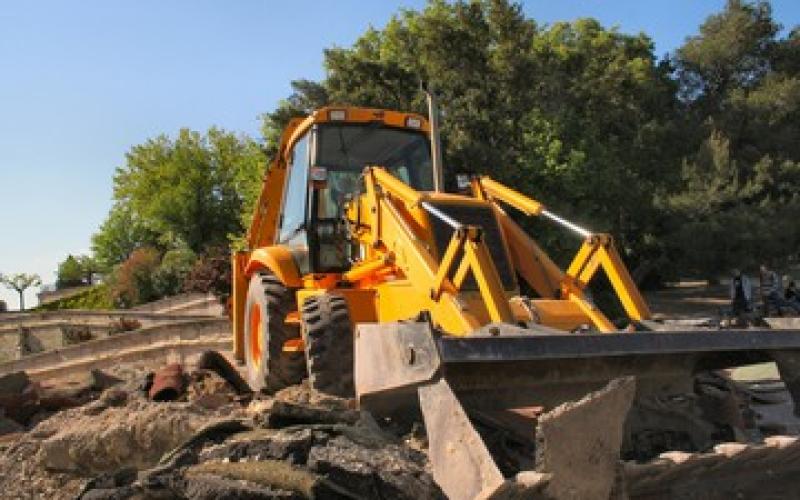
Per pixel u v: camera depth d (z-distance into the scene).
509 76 21.02
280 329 7.66
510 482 3.60
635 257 27.14
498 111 20.84
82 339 28.56
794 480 5.08
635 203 24.91
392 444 4.44
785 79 32.44
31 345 31.45
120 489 4.46
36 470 5.97
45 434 6.41
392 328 4.71
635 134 27.27
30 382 8.27
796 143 31.20
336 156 8.16
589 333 4.86
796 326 5.82
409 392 4.79
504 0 21.36
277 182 9.79
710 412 5.91
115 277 38.97
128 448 5.63
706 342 5.15
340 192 8.02
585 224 20.80
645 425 5.72
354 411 4.82
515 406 5.11
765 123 31.14
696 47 35.72
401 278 6.55
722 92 35.50
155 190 43.00
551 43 26.59
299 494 3.88
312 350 6.40
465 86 21.12
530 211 6.85
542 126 21.23
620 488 3.93
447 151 19.27
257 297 8.09
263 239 9.79
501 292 5.36
